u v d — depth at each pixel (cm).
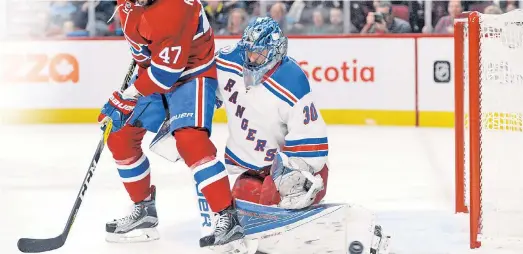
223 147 1132
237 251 542
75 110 1388
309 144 539
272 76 542
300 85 541
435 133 1253
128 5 548
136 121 583
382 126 1324
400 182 889
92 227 681
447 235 639
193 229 668
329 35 1333
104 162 1023
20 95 1391
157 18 532
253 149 564
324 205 534
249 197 570
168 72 540
